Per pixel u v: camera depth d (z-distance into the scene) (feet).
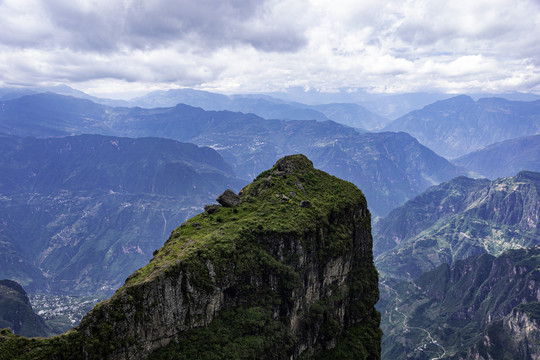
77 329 196.34
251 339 251.60
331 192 369.71
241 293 264.72
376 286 384.68
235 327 250.37
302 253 295.07
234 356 236.63
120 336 204.03
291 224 296.71
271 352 258.98
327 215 329.72
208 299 243.19
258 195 340.80
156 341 220.02
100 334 197.47
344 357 320.09
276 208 318.04
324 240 320.09
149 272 228.22
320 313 305.94
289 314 281.33
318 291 317.83
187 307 234.58
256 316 260.21
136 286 211.61
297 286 284.41
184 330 233.55
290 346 276.00
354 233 363.97
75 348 192.75
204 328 241.55
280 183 355.15
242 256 267.18
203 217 314.55
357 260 369.71
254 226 285.23
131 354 208.23
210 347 234.79
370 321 368.07
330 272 327.26
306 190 360.48
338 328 323.16
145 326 214.07
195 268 238.48
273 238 285.43
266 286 276.62
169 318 225.15
